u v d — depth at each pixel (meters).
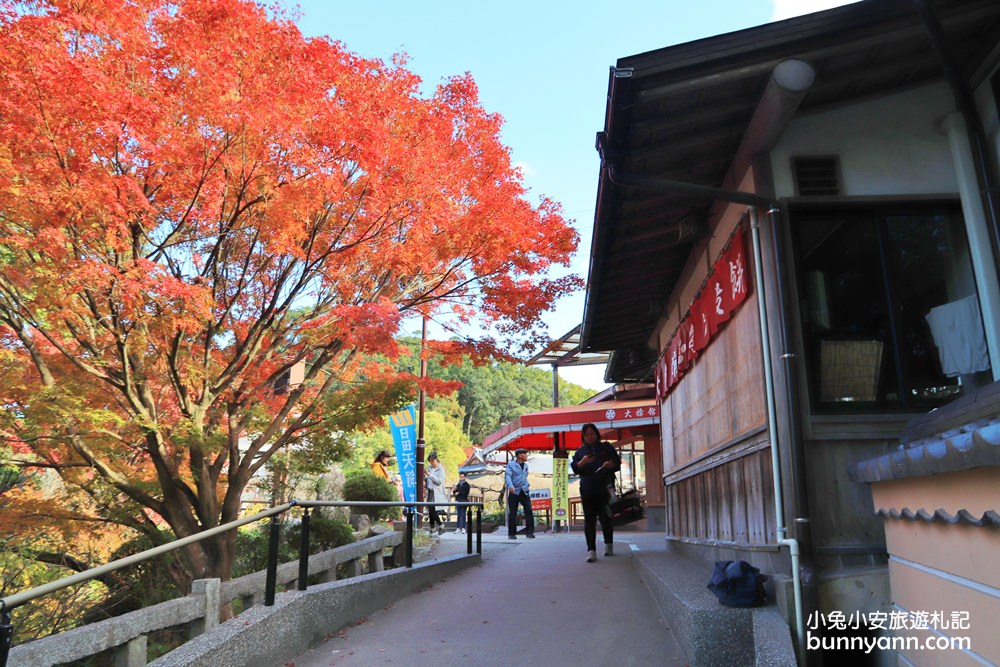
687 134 5.77
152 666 4.11
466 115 9.66
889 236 5.59
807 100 5.68
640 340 12.90
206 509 8.87
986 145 5.36
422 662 5.23
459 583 8.58
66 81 5.84
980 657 3.32
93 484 9.20
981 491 3.19
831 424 5.15
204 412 8.84
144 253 8.16
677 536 10.09
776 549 5.29
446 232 8.77
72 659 4.68
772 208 5.49
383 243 8.52
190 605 5.76
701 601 5.16
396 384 9.60
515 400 77.62
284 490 12.42
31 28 5.77
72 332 7.78
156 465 8.55
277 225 7.90
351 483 15.81
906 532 4.35
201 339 9.48
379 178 7.79
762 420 5.66
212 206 7.31
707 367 7.91
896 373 5.30
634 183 5.54
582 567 9.45
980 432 2.97
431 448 51.00
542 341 10.45
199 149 6.96
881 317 5.41
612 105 5.01
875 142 5.70
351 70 8.02
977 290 5.35
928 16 4.71
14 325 7.43
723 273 6.74
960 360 5.33
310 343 9.26
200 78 6.71
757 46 4.84
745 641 4.68
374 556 10.07
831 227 5.58
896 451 4.45
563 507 18.98
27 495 9.38
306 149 7.30
